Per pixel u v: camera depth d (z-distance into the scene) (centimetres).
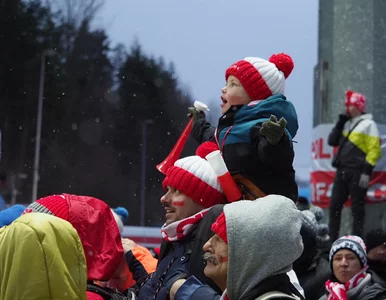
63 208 382
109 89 4009
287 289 309
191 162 414
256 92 441
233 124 439
